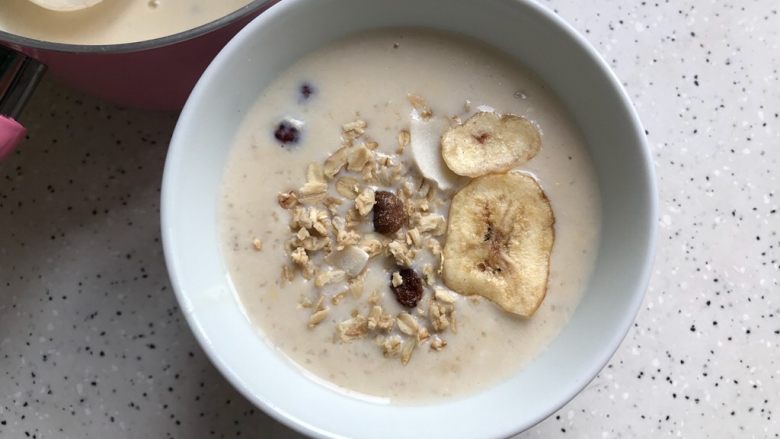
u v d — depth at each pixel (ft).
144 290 0.90
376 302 0.77
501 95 0.81
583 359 0.74
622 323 0.73
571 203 0.79
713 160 0.95
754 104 0.96
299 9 0.76
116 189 0.92
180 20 0.93
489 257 0.77
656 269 0.93
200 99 0.74
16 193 0.91
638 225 0.74
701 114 0.96
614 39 0.97
